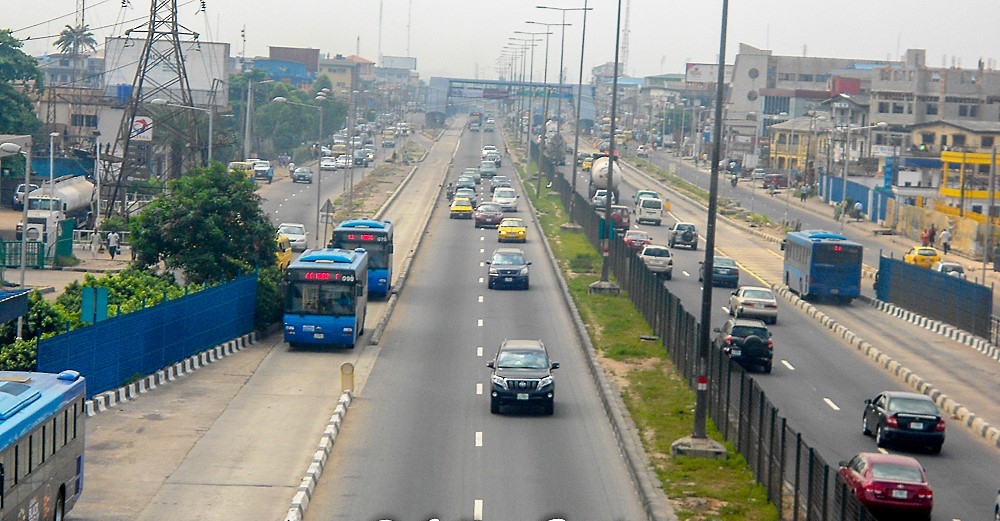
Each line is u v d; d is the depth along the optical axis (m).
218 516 29.81
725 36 37.97
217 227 59.25
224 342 53.94
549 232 112.06
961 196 123.50
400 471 34.75
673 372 50.84
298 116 198.75
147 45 96.81
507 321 65.31
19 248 78.69
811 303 78.44
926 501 30.50
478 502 31.50
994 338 64.75
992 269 101.75
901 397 40.53
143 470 33.91
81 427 29.20
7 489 23.61
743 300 68.75
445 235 109.88
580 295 73.81
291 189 148.62
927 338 66.38
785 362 56.94
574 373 51.50
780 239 114.12
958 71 180.00
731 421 38.47
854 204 143.62
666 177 186.25
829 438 41.38
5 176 112.50
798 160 196.00
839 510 25.69
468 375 50.56
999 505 30.73
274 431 39.31
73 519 29.06
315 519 29.78
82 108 143.88
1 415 24.17
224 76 145.25
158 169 134.88
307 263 55.88
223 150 154.50
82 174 121.75
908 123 179.12
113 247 84.69
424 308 69.44
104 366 42.28
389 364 52.56
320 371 50.41
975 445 42.00
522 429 40.72
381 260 72.12
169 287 55.47
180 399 43.69
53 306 46.28
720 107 37.94
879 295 80.38
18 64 128.88
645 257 84.31
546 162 178.62
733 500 31.73
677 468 35.12
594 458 36.88
